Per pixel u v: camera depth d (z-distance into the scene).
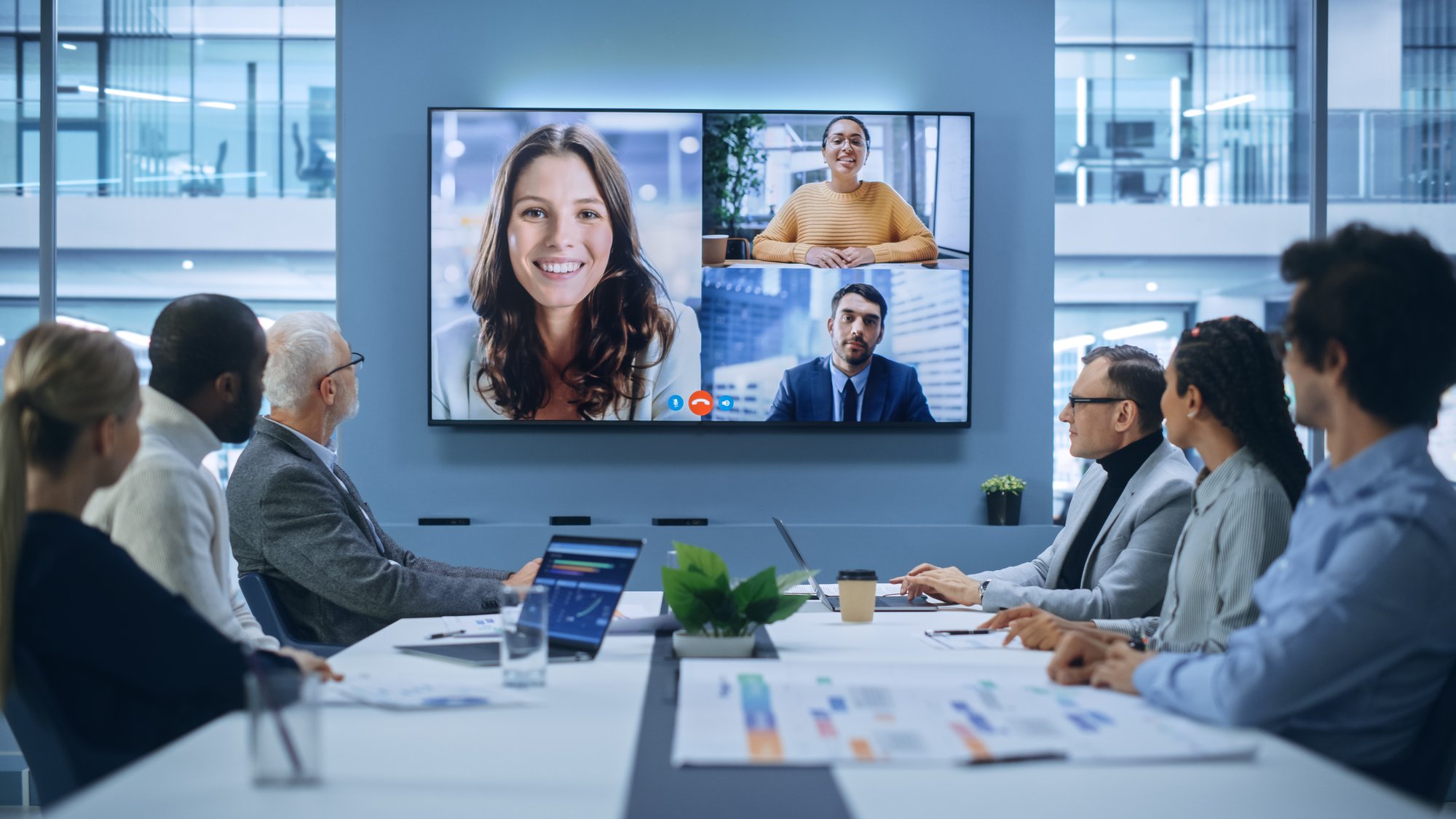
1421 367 1.27
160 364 1.90
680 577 1.76
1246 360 1.81
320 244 4.34
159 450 1.83
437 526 4.04
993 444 4.33
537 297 4.16
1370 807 0.92
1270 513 1.73
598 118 4.17
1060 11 4.44
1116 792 0.97
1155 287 4.45
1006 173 4.33
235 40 4.32
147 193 4.29
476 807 0.92
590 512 4.23
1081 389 2.66
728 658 1.72
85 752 1.26
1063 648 1.45
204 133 4.31
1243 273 4.46
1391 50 4.41
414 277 4.23
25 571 1.28
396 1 4.23
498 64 4.25
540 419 4.16
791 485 4.27
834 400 4.21
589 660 1.73
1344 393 1.30
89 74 4.25
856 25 4.31
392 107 4.22
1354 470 1.30
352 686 1.47
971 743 1.11
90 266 4.25
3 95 4.20
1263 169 4.46
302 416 2.60
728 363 4.20
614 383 4.18
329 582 2.44
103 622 1.30
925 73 4.32
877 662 1.63
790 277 4.22
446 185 4.15
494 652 1.81
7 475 1.28
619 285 4.18
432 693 1.43
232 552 2.54
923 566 2.63
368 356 4.21
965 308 4.25
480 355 4.16
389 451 4.21
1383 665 1.23
